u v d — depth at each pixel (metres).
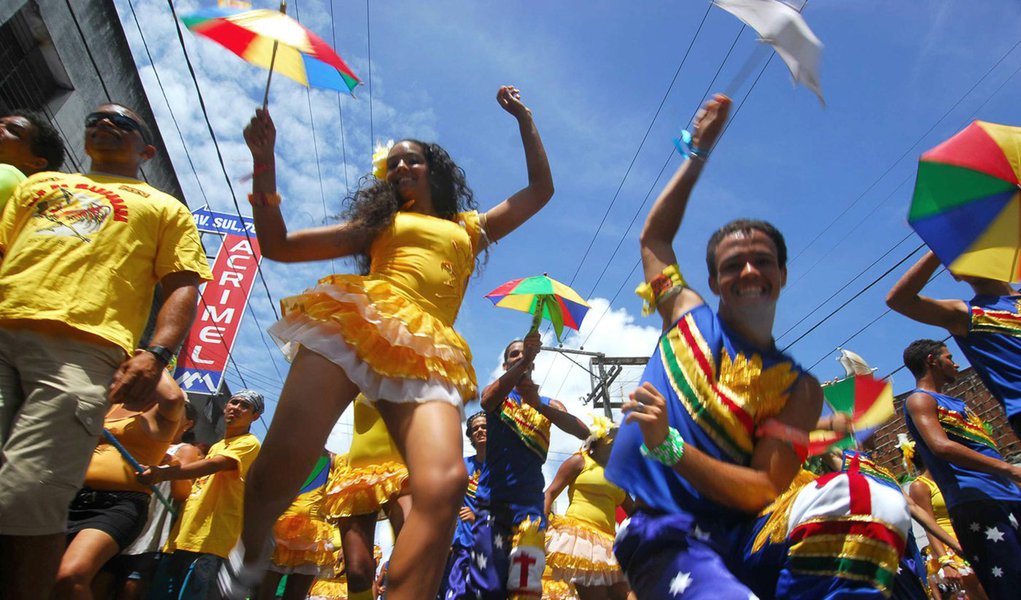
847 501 2.10
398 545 2.13
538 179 3.25
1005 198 2.91
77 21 9.54
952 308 3.83
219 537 5.06
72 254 2.89
